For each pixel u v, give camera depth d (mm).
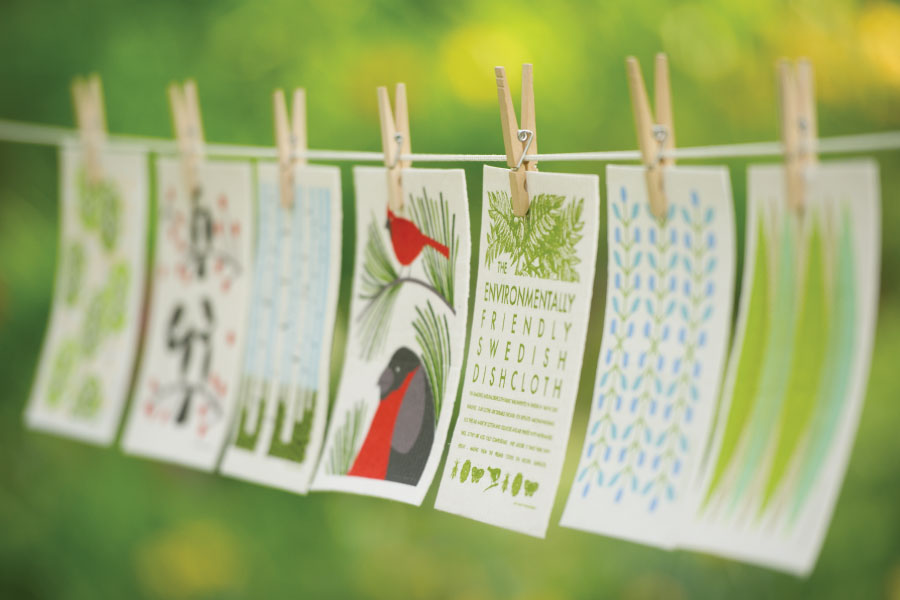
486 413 1360
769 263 1108
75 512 4164
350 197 3549
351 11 3674
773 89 3703
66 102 4039
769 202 1102
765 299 1114
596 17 3629
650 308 1220
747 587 3754
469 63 3523
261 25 3740
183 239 1917
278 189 1710
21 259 4117
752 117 3684
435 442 1414
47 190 4152
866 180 1028
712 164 3600
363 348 1562
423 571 3861
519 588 3793
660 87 1204
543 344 1312
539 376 1312
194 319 1891
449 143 3518
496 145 3484
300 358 1678
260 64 3717
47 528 4180
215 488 4086
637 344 1229
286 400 1694
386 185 1519
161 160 1938
